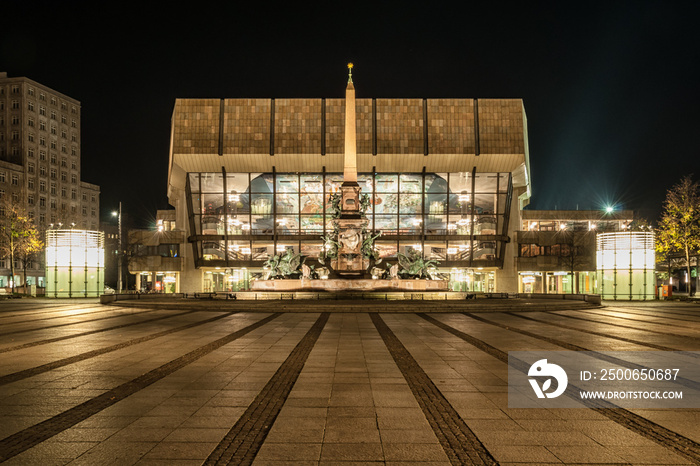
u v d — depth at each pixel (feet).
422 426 24.56
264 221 203.00
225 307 99.04
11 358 43.65
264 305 99.86
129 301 118.11
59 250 146.20
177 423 25.03
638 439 22.81
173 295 133.80
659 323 74.28
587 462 20.16
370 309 96.02
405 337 57.93
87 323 74.23
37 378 35.45
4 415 26.40
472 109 193.88
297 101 193.77
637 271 136.56
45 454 20.89
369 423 25.02
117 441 22.44
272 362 41.81
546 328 67.46
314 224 202.18
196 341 54.54
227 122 192.24
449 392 31.40
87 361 42.24
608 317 84.84
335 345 51.57
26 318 82.43
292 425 24.67
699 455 20.92
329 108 193.67
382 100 194.08
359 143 191.72
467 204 201.87
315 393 31.09
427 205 201.77
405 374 36.88
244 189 201.16
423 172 197.77
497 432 23.75
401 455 20.81
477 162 193.98
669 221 170.30
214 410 27.30
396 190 200.85
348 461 20.18
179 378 35.47
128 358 43.68
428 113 193.16
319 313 92.73
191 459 20.36
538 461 20.25
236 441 22.49
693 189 166.61
